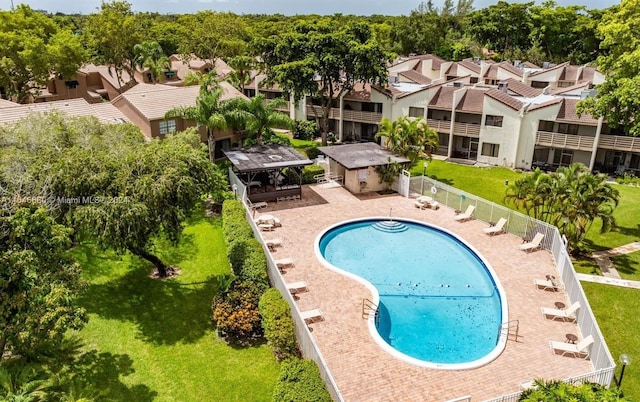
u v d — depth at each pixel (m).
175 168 22.70
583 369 18.66
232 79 59.31
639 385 19.14
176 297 25.23
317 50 49.50
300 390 15.82
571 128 45.88
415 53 104.81
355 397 16.91
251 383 19.22
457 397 16.97
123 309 24.05
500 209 31.41
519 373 18.36
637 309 24.11
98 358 20.39
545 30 87.56
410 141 39.41
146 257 26.03
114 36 71.38
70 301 16.48
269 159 36.16
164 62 74.31
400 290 25.61
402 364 18.69
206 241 31.62
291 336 19.47
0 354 16.23
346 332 20.59
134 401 18.22
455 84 57.34
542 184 28.47
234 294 22.77
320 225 32.38
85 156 22.14
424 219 33.59
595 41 82.81
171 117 40.44
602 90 34.31
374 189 39.31
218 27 87.31
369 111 55.84
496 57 97.50
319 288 24.12
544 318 22.08
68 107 41.78
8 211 16.50
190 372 19.83
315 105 60.09
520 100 50.25
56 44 59.12
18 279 15.01
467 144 52.09
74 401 15.90
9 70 54.50
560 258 26.05
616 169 46.41
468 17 103.50
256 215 33.69
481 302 24.48
